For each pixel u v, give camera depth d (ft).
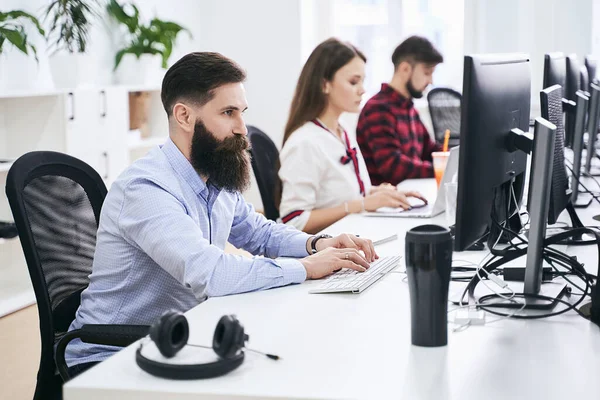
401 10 19.83
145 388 3.91
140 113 16.66
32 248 5.77
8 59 14.17
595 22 18.19
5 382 9.94
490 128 5.42
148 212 5.78
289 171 9.45
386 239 7.59
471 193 5.34
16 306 13.07
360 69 9.62
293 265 5.90
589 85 11.74
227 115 6.13
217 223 6.59
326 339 4.60
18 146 14.07
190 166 6.18
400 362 4.22
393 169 12.21
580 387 3.86
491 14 18.88
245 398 3.81
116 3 16.30
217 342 4.11
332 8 20.30
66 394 3.96
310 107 9.67
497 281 5.49
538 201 5.31
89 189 6.66
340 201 9.64
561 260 5.76
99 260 6.11
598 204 9.36
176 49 19.36
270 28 19.85
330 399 3.74
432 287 4.38
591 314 4.93
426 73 12.53
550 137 5.22
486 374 4.04
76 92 14.03
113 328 5.40
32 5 14.73
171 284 6.12
